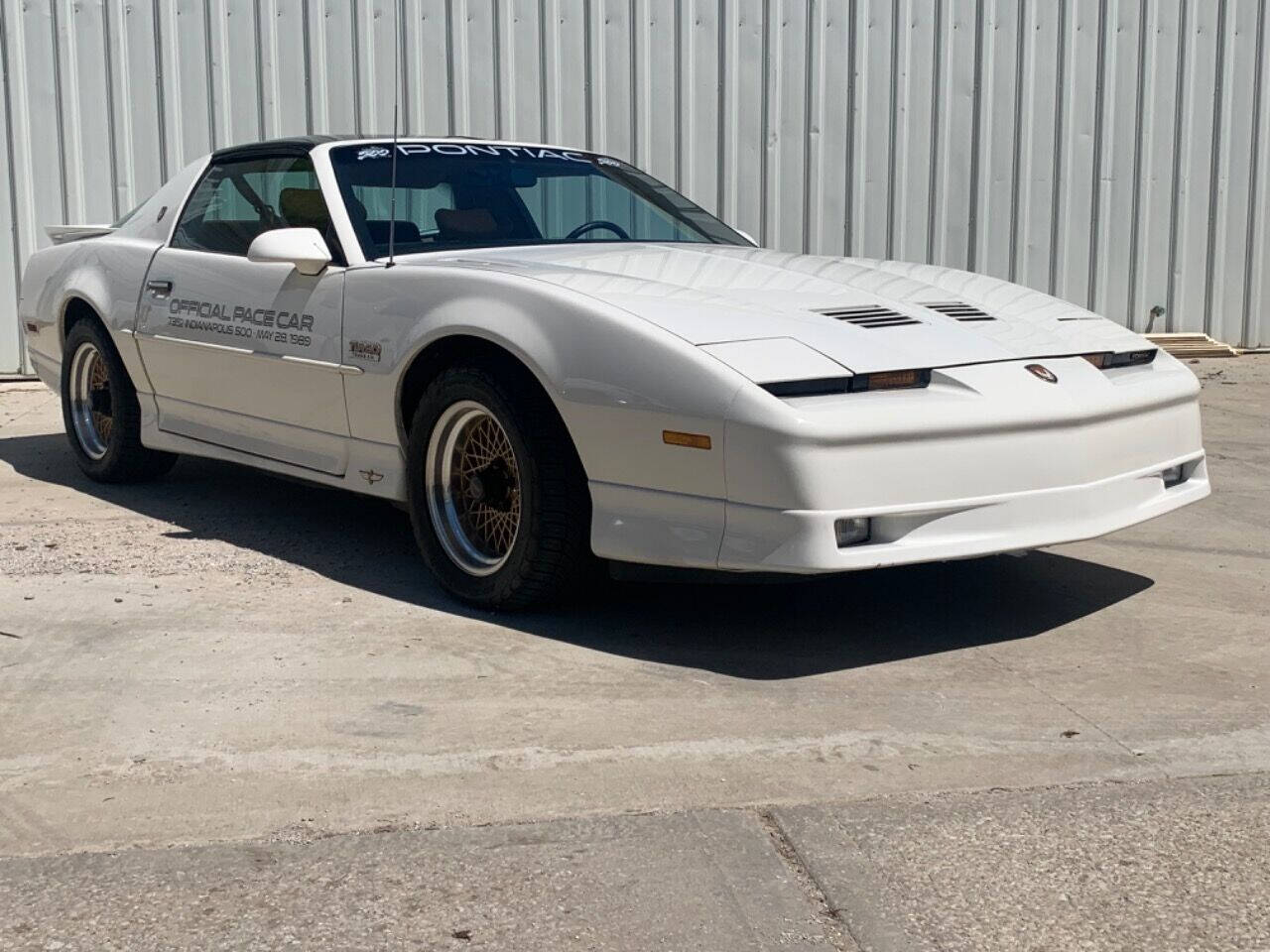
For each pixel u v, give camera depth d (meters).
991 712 3.25
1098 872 2.48
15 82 8.41
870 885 2.42
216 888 2.41
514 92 8.78
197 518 5.21
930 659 3.63
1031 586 4.34
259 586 4.27
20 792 2.79
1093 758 2.98
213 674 3.46
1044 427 3.53
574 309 3.63
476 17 8.68
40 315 6.00
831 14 9.03
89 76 8.47
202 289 4.96
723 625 3.91
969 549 3.45
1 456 6.50
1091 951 2.23
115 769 2.90
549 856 2.52
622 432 3.52
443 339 4.00
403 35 8.62
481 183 4.82
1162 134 9.53
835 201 9.21
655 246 4.70
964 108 9.27
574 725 3.15
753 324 3.57
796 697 3.33
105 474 5.74
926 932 2.28
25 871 2.47
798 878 2.45
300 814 2.69
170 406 5.28
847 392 3.40
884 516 3.36
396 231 4.50
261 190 4.94
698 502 3.43
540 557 3.78
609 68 8.86
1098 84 9.41
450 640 3.75
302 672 3.48
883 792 2.80
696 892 2.40
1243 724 3.18
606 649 3.69
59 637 3.75
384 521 5.17
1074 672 3.54
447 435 4.04
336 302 4.33
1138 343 4.11
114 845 2.57
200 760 2.95
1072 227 9.52
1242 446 6.70
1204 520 5.26
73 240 6.05
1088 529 3.63
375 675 3.46
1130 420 3.79
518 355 3.71
